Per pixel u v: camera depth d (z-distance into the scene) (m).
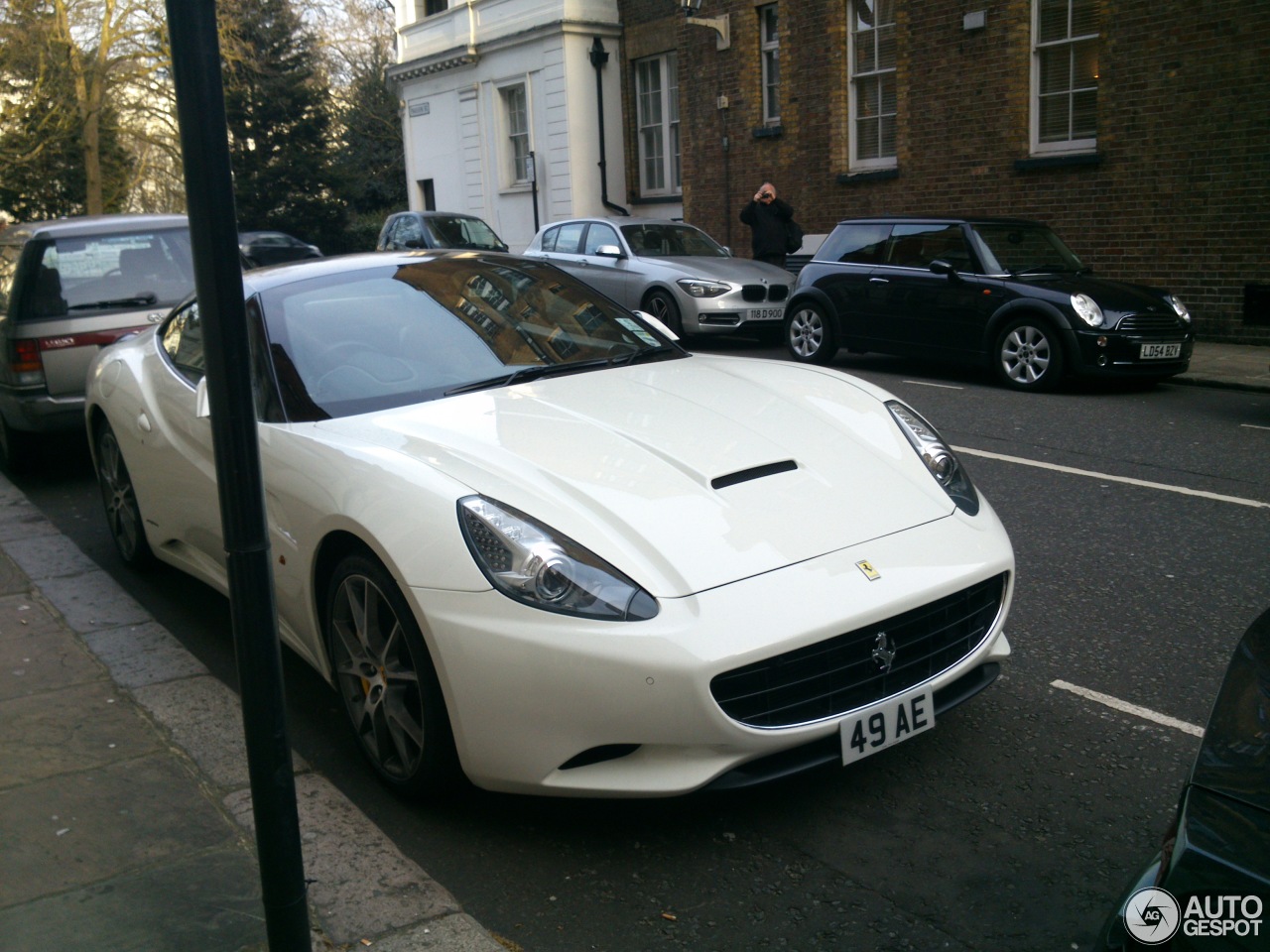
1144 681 3.74
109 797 3.06
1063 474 6.62
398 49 26.50
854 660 2.78
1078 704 3.59
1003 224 10.34
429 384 3.70
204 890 2.62
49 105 28.11
